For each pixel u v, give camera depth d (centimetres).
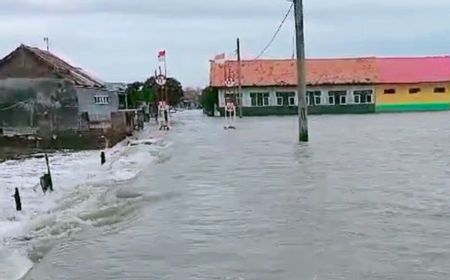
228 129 4750
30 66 4466
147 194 1669
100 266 1004
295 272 937
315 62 8081
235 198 1565
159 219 1341
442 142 3080
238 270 955
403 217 1290
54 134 3641
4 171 2325
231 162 2388
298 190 1655
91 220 1351
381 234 1149
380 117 6388
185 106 14925
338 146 2953
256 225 1247
